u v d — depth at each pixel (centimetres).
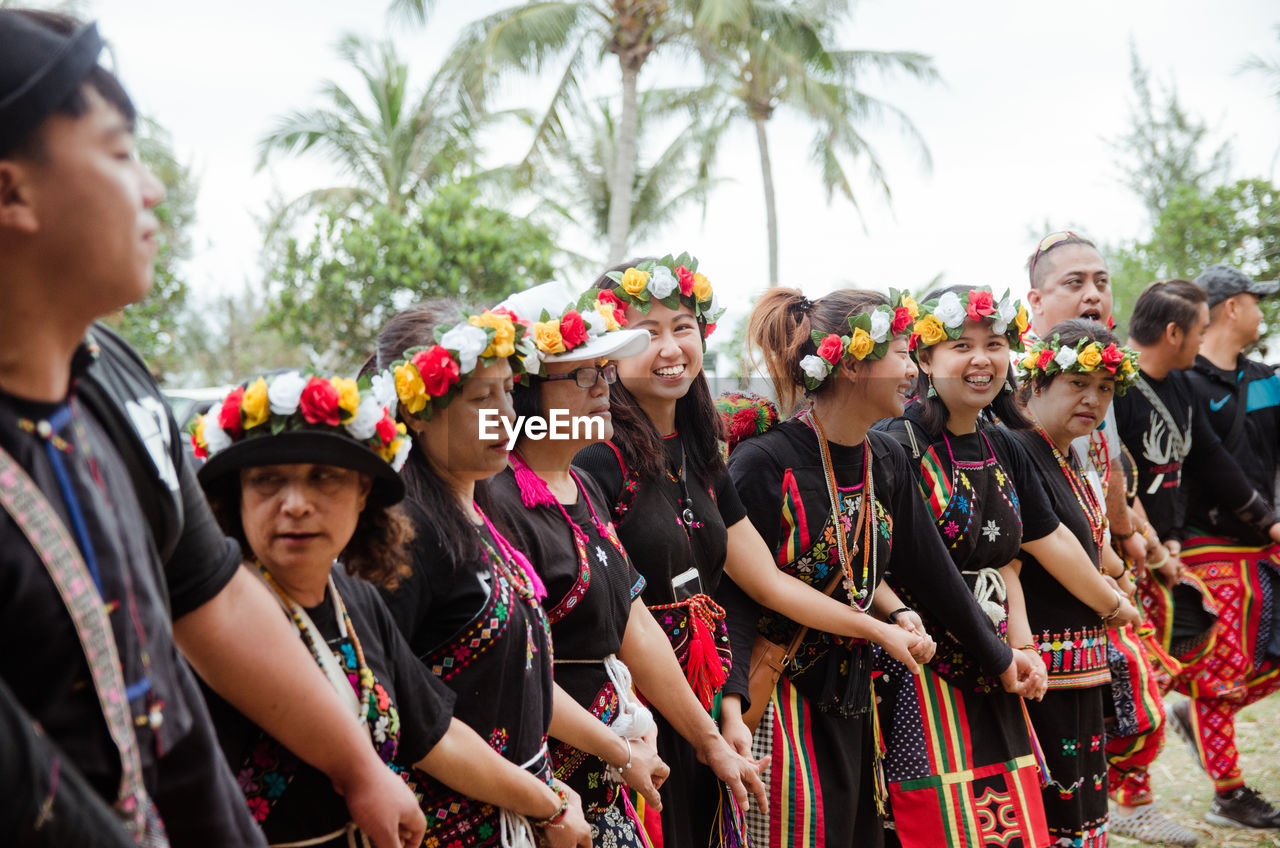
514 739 197
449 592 190
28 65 109
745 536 287
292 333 1834
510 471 228
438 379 191
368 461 160
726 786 269
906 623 302
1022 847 311
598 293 273
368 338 1820
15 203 109
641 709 236
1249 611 448
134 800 115
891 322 288
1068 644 345
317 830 162
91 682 111
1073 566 340
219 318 2856
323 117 2022
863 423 293
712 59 1703
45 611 107
